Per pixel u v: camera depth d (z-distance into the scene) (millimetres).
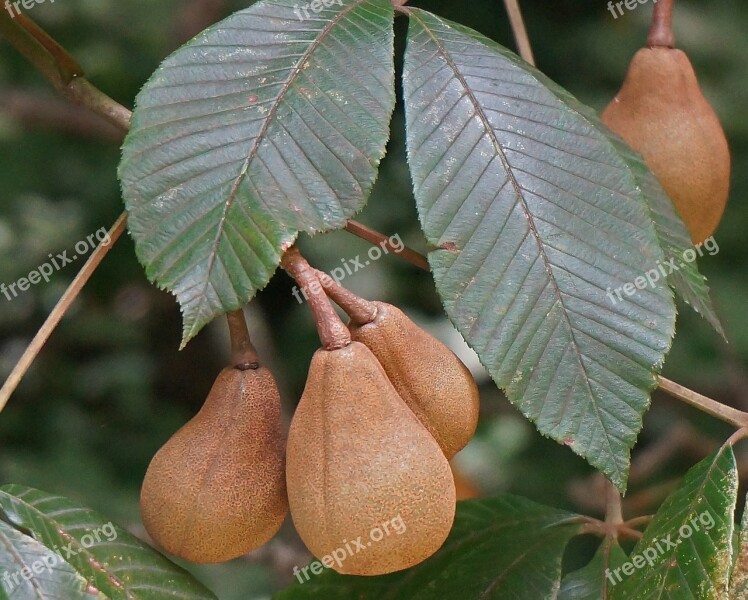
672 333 476
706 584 490
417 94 483
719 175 573
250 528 493
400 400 476
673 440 912
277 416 499
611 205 482
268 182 466
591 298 476
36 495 488
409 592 541
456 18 892
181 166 466
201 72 475
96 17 933
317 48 480
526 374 472
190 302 457
